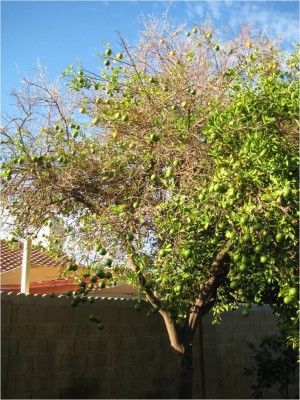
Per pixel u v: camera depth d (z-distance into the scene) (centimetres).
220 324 868
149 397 722
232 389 848
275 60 679
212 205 489
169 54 674
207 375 814
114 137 580
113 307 711
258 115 545
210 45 686
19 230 607
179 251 530
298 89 545
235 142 523
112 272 629
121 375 695
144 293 607
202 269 584
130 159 599
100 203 598
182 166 556
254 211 461
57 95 630
